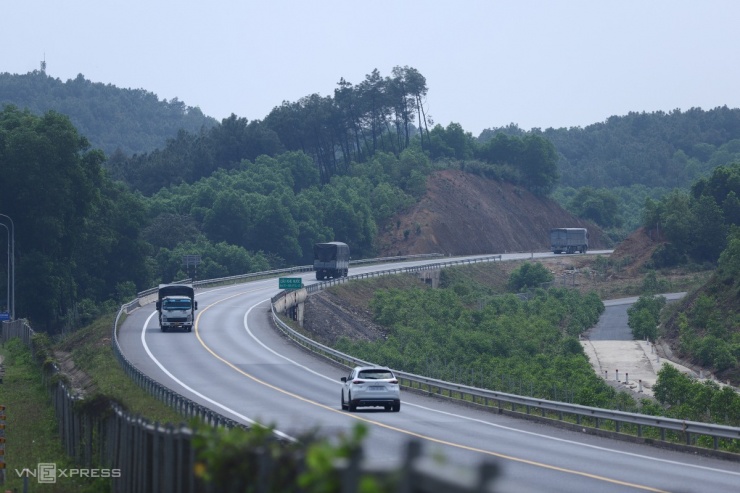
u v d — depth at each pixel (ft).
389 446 176.65
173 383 310.24
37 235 642.63
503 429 220.84
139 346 413.18
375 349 513.04
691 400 352.49
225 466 56.59
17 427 215.92
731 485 138.31
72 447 170.91
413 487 34.22
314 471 38.88
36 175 630.33
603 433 214.28
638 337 638.53
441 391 318.45
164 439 94.27
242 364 368.07
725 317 607.37
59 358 424.46
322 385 315.17
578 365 468.34
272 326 493.36
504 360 509.35
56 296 629.92
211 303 596.29
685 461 170.30
